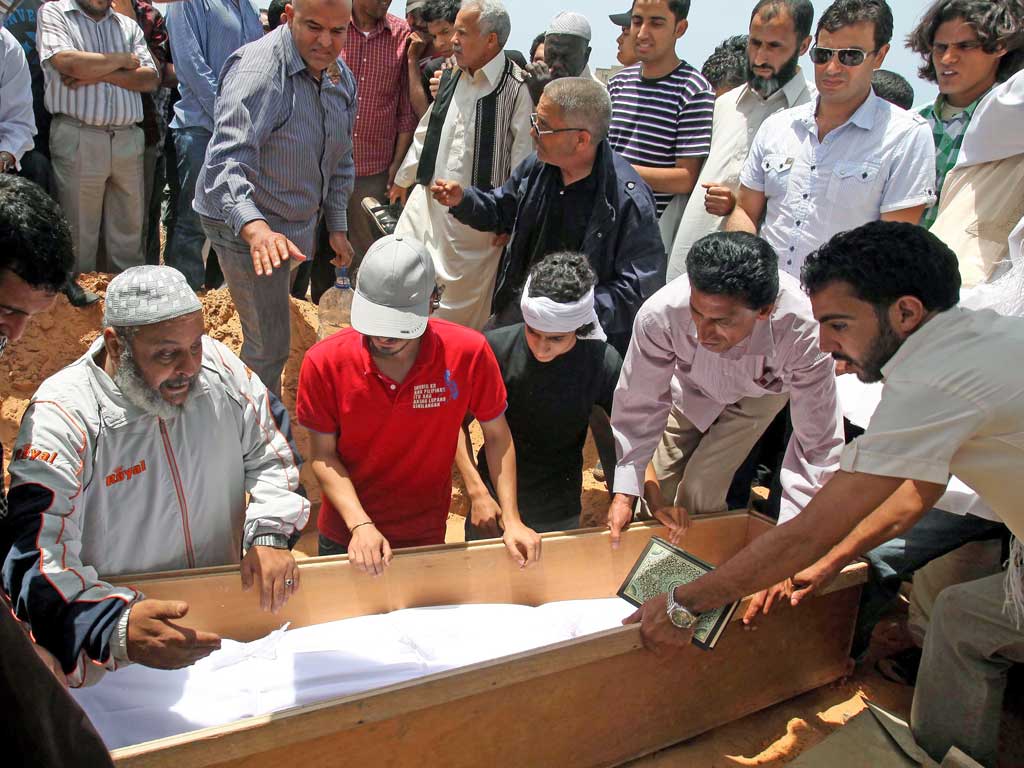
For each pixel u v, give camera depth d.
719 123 4.56
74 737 1.41
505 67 4.55
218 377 2.46
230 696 2.44
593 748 2.66
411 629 2.82
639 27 4.54
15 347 4.45
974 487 2.39
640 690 2.69
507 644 2.82
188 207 5.27
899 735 2.85
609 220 3.86
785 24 4.21
